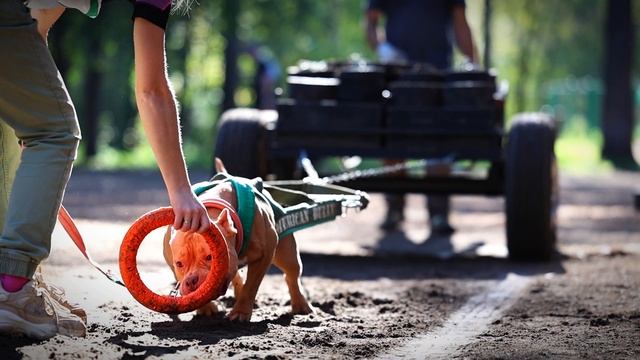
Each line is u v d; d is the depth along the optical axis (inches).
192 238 203.8
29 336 192.5
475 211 629.6
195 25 1306.6
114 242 376.8
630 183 885.8
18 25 190.9
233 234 206.4
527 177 367.2
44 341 191.9
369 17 495.8
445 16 487.8
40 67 193.0
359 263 372.8
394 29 489.1
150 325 222.7
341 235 486.6
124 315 232.1
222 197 219.3
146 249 360.2
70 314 207.3
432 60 485.1
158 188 744.3
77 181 807.7
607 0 1143.6
